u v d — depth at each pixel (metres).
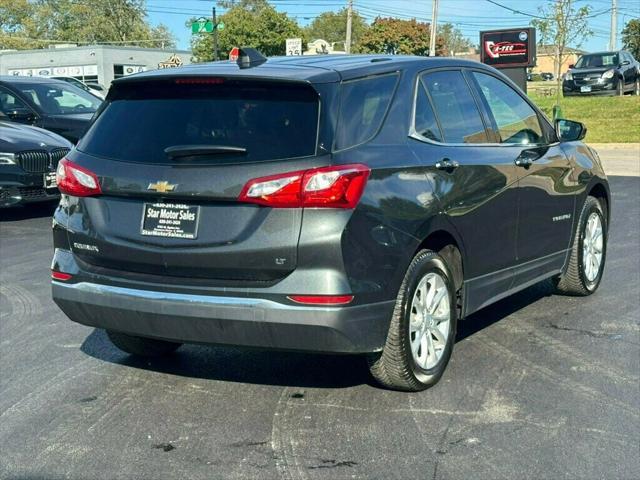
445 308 4.92
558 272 6.52
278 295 4.18
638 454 4.02
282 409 4.62
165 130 4.55
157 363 5.45
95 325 4.75
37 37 92.88
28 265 8.58
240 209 4.24
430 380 4.82
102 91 27.16
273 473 3.85
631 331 6.03
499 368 5.25
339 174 4.16
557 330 6.07
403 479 3.78
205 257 4.28
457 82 5.50
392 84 4.87
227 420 4.48
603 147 20.75
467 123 5.41
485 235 5.30
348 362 5.39
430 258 4.75
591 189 6.90
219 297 4.27
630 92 31.81
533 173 5.88
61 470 3.93
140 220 4.48
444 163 4.90
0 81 13.95
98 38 92.19
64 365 5.42
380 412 4.55
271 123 4.34
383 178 4.41
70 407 4.70
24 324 6.39
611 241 9.43
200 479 3.81
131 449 4.15
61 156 11.49
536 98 31.66
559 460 3.96
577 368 5.25
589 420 4.43
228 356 5.57
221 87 4.54
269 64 4.77
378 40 69.25
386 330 4.44
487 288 5.43
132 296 4.46
